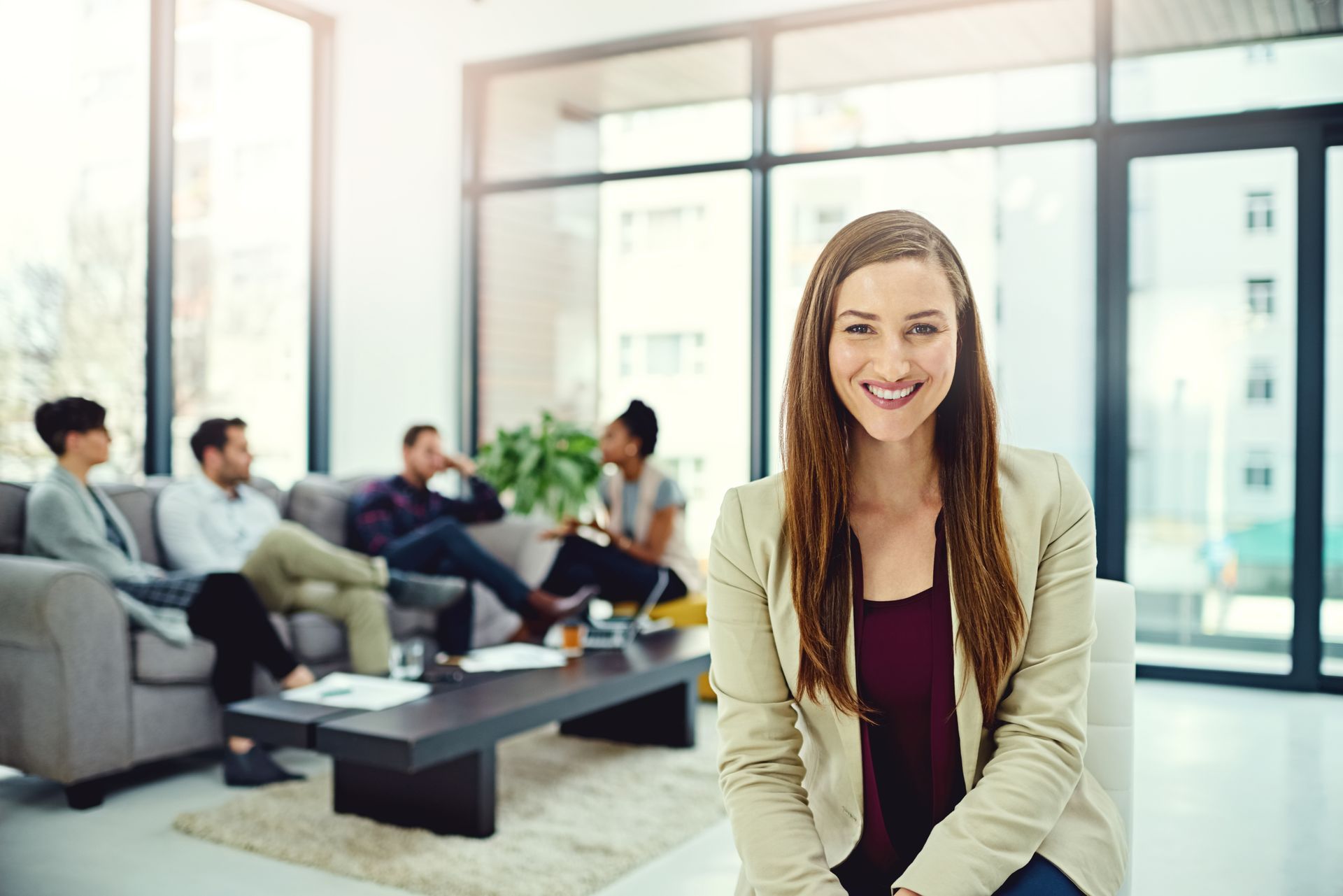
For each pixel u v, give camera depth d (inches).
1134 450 179.9
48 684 112.4
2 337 157.9
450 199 227.0
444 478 223.8
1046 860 42.5
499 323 227.8
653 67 211.8
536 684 113.0
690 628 148.7
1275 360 171.9
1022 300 185.6
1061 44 181.9
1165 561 178.7
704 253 207.9
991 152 186.9
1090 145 181.0
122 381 176.4
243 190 201.5
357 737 94.1
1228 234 173.9
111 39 174.4
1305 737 144.2
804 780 50.1
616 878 95.7
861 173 195.6
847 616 45.1
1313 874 98.2
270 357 208.2
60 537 125.3
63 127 167.0
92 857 100.2
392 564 153.6
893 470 46.5
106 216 173.8
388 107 218.1
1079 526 45.4
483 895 90.6
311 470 217.2
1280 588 172.4
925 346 42.7
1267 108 170.4
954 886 39.9
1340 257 167.8
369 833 105.1
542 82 222.5
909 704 45.6
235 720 101.6
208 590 125.6
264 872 96.7
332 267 217.2
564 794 117.9
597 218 217.6
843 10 193.0
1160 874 98.0
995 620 43.7
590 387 218.8
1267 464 172.6
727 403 206.4
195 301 191.9
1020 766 42.5
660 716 138.1
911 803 46.6
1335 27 167.5
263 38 205.3
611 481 175.0
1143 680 178.7
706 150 207.2
